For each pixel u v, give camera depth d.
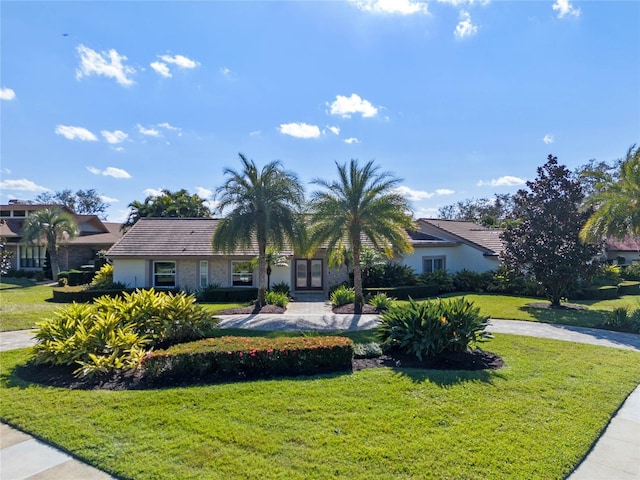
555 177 17.33
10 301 19.19
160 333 8.73
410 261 23.69
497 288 22.84
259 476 3.80
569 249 16.75
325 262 22.42
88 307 8.88
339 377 6.78
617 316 12.54
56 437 4.63
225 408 5.42
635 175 16.30
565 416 5.25
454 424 4.95
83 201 67.19
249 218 15.80
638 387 6.58
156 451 4.29
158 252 21.16
